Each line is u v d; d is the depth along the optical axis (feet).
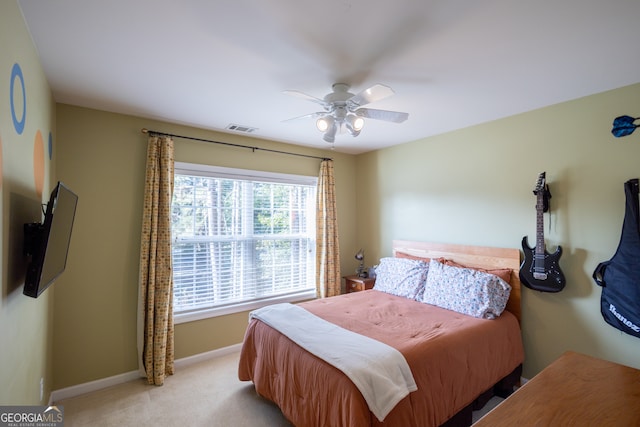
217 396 8.24
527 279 8.64
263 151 12.07
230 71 6.59
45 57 5.98
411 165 12.35
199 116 9.40
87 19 4.84
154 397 8.18
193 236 10.49
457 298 8.74
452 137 10.91
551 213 8.44
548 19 4.78
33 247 4.75
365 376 5.32
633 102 7.14
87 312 8.52
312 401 5.88
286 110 8.92
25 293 4.22
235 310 11.11
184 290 10.24
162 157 9.34
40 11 4.64
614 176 7.40
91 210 8.66
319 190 13.33
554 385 3.95
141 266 8.92
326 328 7.29
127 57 6.02
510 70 6.50
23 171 4.90
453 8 4.54
